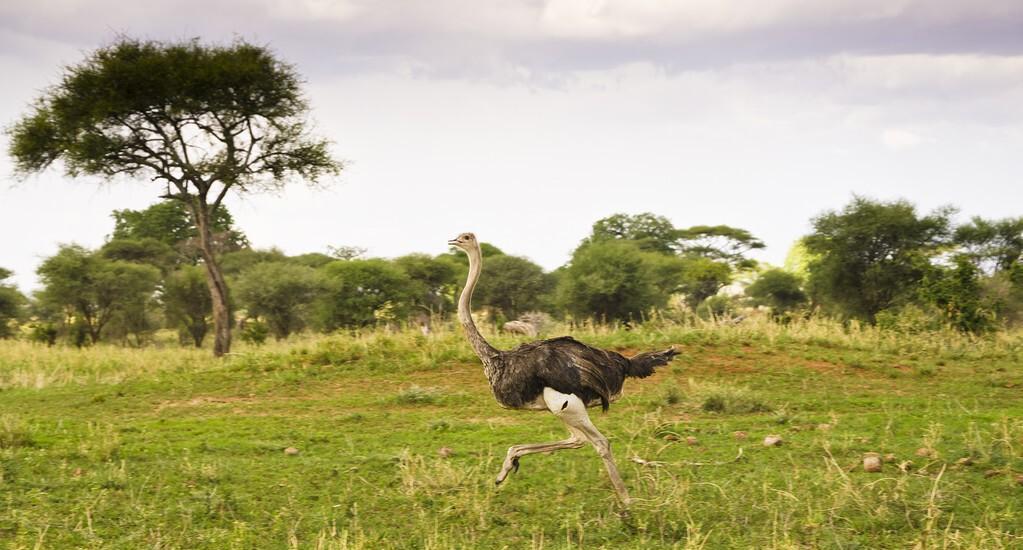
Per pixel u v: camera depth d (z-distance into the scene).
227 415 15.93
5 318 58.03
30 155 32.41
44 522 9.48
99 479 10.93
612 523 9.58
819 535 9.09
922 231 44.94
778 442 12.42
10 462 11.59
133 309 53.31
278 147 34.12
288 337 48.06
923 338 20.72
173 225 66.19
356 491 10.73
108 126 32.47
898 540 9.05
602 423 14.33
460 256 66.75
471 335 10.61
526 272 57.81
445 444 13.16
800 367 18.00
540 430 13.90
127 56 32.19
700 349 19.20
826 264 46.41
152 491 10.71
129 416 16.05
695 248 72.31
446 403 16.39
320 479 11.20
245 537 9.28
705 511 9.83
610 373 10.33
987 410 14.83
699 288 60.59
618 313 51.62
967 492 10.20
